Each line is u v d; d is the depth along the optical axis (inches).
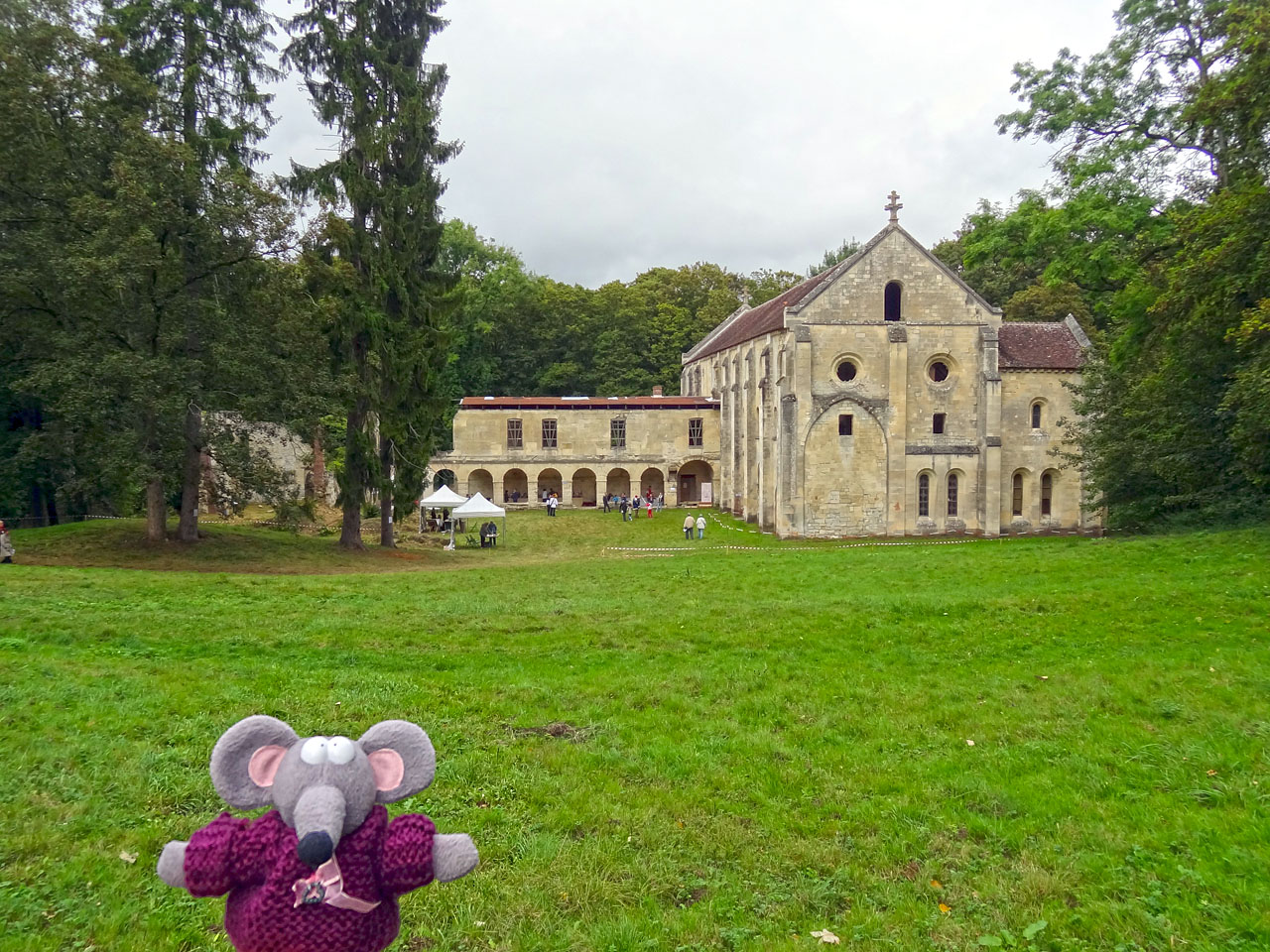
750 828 391.2
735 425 2691.9
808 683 608.4
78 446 1302.9
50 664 556.7
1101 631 725.9
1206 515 1307.8
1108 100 1321.4
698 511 2824.8
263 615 805.9
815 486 2107.5
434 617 824.9
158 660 610.9
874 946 301.6
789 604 879.1
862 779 443.2
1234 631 692.1
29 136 1180.5
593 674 631.2
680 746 486.6
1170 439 1331.2
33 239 1184.8
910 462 2127.2
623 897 332.8
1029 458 2192.4
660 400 2987.2
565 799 413.4
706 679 613.6
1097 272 1363.2
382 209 1593.3
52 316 1306.6
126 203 1187.3
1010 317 2942.9
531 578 1215.6
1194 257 1050.7
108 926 290.0
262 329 1368.1
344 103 1587.1
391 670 638.5
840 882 347.9
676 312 4089.6
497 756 461.7
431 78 1688.0
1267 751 445.1
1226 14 1097.4
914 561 1235.9
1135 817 386.3
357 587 1073.5
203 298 1359.5
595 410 2974.9
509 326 3858.3
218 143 1397.6
